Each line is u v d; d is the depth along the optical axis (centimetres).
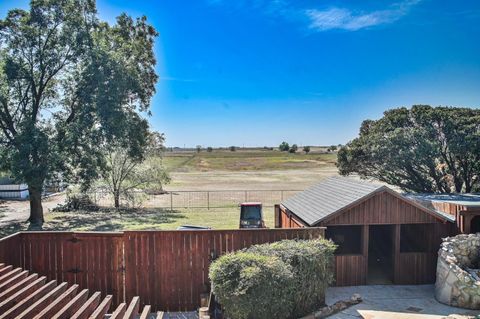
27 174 2162
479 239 1196
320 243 1045
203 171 7375
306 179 5528
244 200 3484
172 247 1052
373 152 2833
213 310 950
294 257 959
